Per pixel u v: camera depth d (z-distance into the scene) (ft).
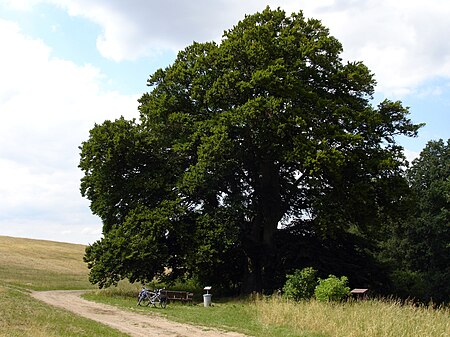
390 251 192.54
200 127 111.45
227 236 104.47
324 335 55.72
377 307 67.92
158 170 117.29
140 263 107.04
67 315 64.18
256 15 123.75
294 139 103.45
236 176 119.03
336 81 119.65
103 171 116.67
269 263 115.96
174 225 107.86
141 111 127.75
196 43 128.57
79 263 224.74
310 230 125.70
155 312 79.92
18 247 251.19
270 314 68.95
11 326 47.06
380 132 120.57
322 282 82.94
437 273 171.42
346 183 109.60
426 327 55.11
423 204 186.50
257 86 107.76
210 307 89.76
